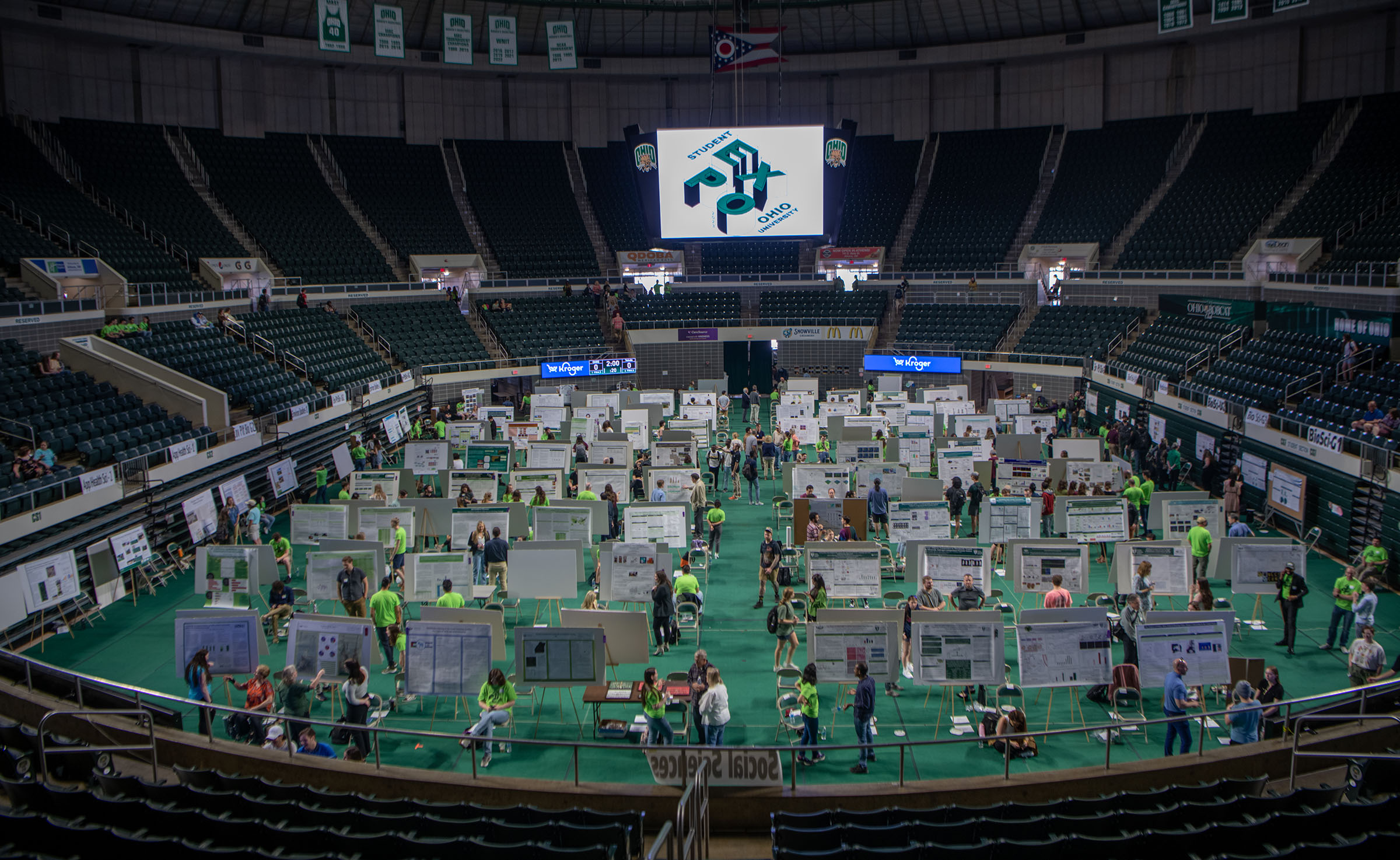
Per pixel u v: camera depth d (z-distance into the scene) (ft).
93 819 38.75
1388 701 52.65
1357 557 76.28
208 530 88.53
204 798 40.32
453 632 54.03
